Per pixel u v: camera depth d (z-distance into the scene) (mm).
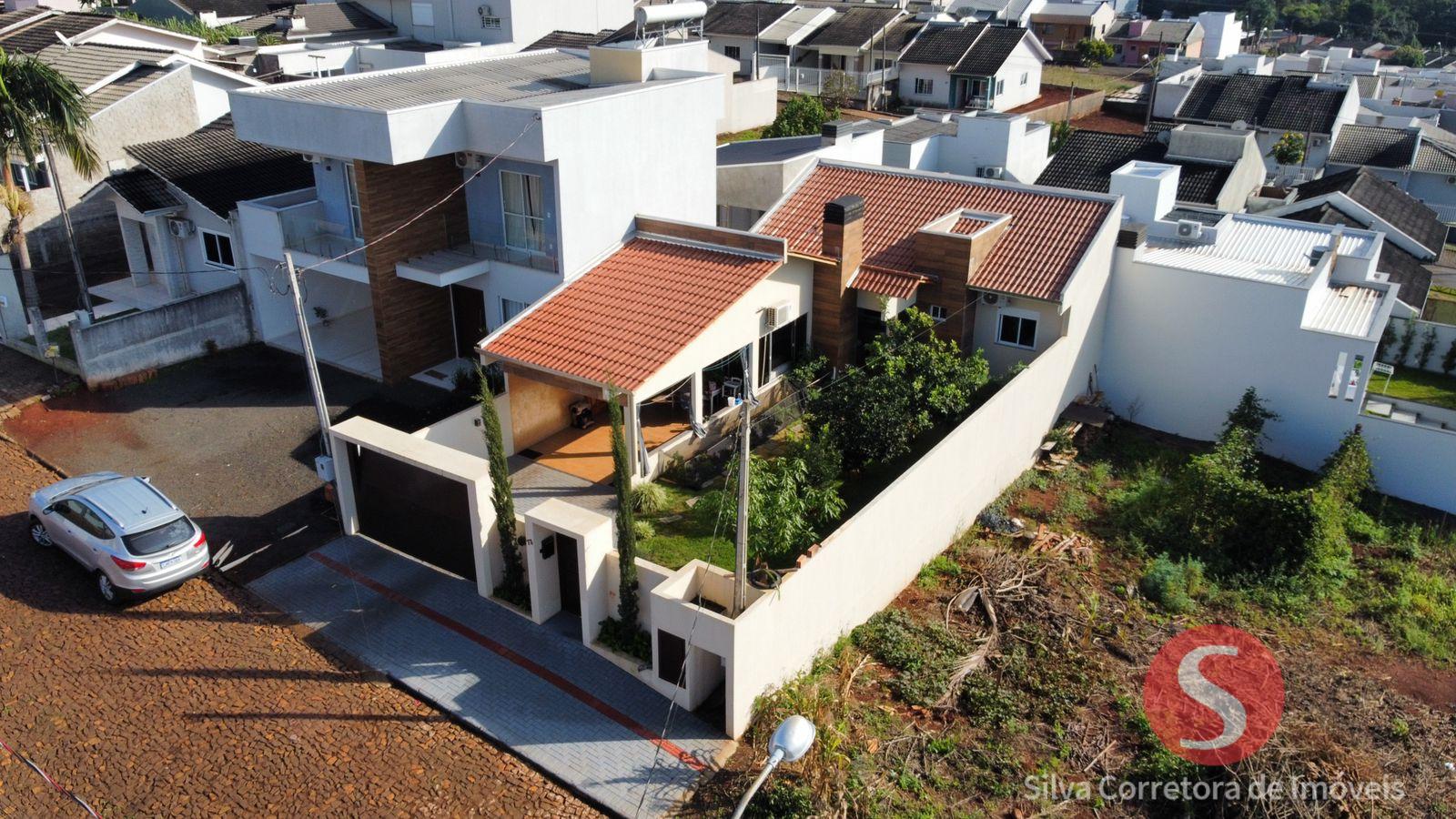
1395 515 20344
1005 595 16656
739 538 13086
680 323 19516
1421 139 48312
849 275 22750
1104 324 24203
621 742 13297
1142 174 26828
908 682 14500
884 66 57781
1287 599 17188
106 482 16906
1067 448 22031
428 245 23203
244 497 18938
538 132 20203
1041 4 82750
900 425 19094
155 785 12469
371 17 56406
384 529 17531
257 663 14664
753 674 13297
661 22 26734
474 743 13344
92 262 30188
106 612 15672
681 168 23938
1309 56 73750
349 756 13008
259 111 22734
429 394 22969
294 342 25656
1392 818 12250
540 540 15125
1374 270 25781
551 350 19297
